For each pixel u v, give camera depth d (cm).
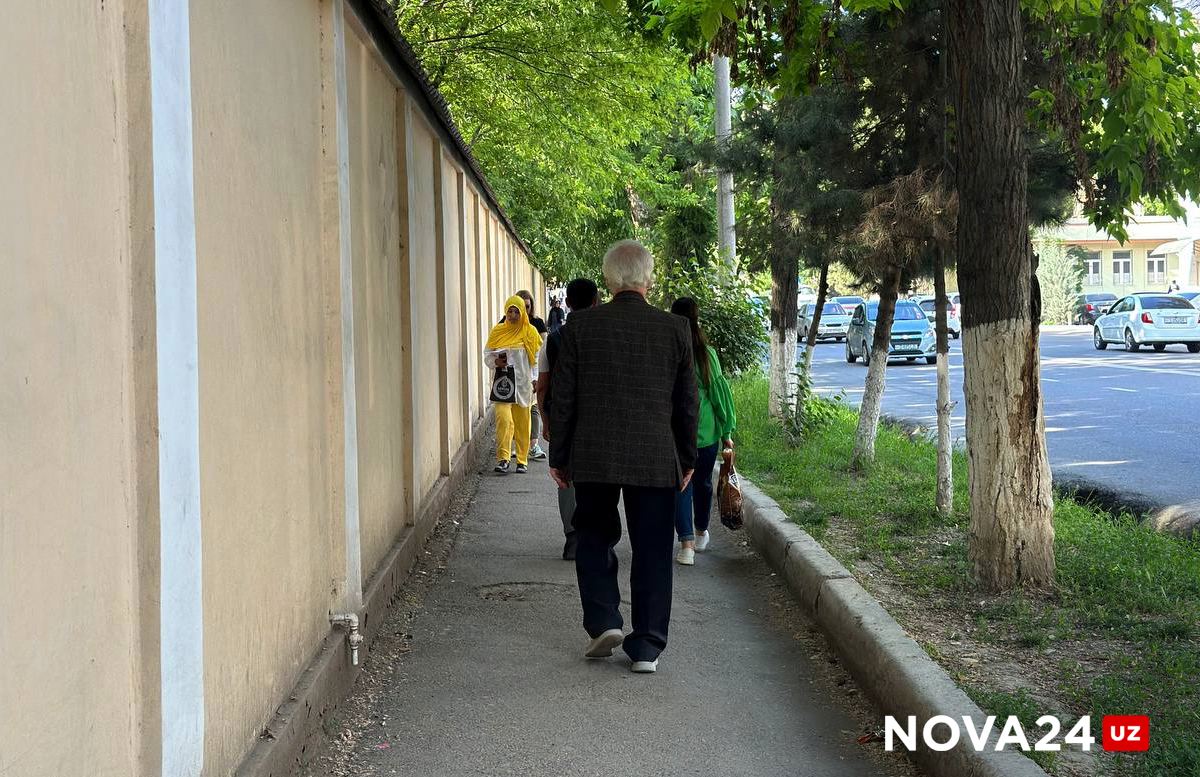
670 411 554
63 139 229
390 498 688
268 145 409
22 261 210
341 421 508
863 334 3275
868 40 845
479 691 518
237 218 365
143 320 268
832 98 890
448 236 1068
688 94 1920
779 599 690
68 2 233
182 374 290
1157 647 529
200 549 304
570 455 559
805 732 471
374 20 621
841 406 1850
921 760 429
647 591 554
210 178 336
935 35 840
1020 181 627
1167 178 823
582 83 1738
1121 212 858
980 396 640
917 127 875
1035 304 634
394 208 732
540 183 2570
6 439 204
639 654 546
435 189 977
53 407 222
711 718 486
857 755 447
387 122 717
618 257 568
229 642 344
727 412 785
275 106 421
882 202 852
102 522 246
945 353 867
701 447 787
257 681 375
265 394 394
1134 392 1998
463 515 959
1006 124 623
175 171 286
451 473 1011
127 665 260
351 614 506
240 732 355
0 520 201
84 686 236
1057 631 562
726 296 1567
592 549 569
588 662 563
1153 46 711
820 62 810
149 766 269
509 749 449
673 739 461
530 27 1688
